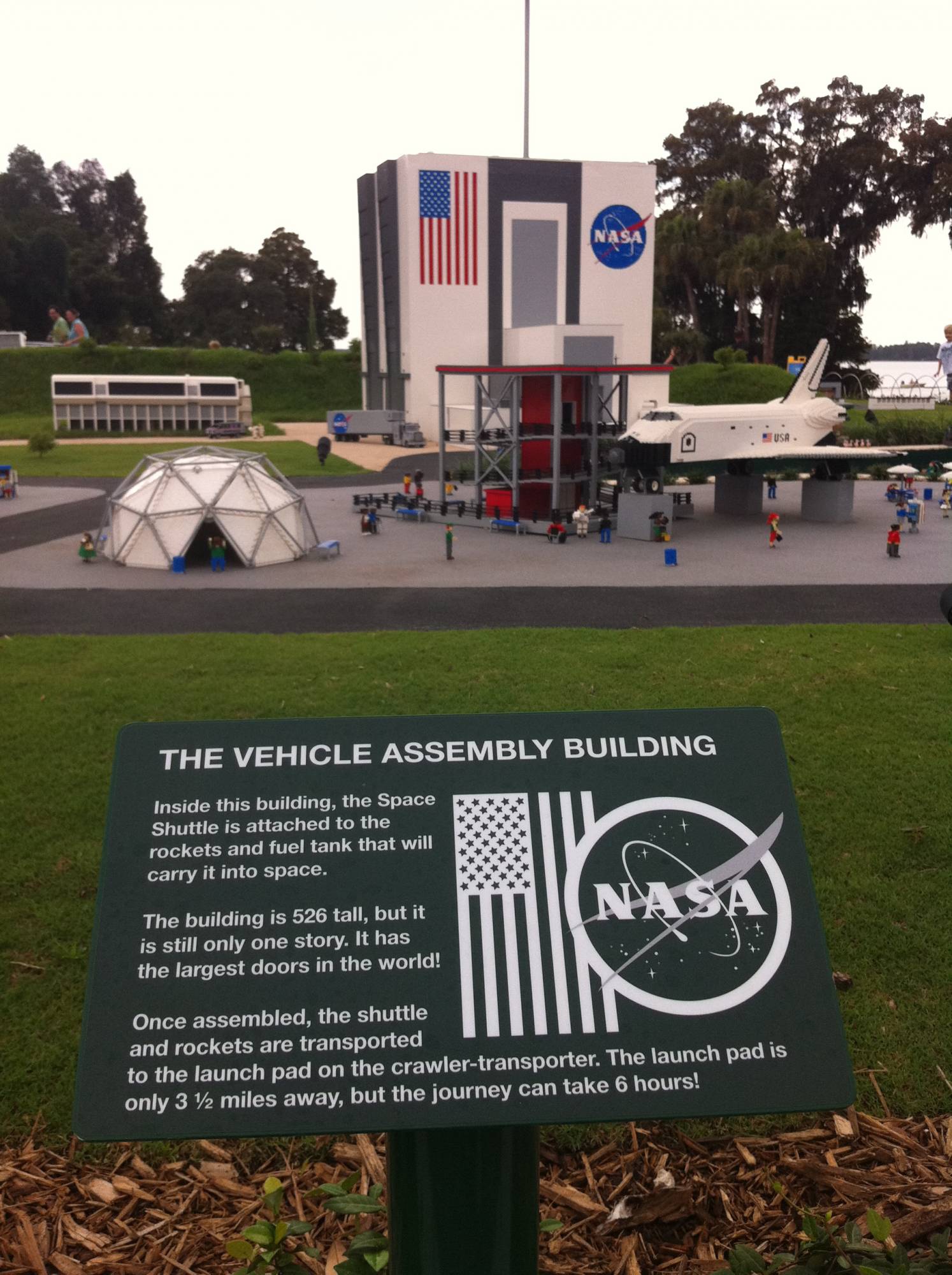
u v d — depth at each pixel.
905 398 108.44
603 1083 4.10
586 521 39.38
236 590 29.14
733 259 110.88
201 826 4.56
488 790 4.67
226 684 18.86
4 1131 7.62
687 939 4.40
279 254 153.12
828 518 44.66
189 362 113.50
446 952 4.34
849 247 126.69
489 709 17.50
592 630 23.11
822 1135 7.07
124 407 87.75
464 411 77.38
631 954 4.36
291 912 4.39
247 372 114.50
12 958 10.16
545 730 4.81
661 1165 6.74
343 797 4.64
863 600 27.22
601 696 18.09
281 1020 4.18
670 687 18.55
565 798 4.66
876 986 9.62
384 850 4.54
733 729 4.86
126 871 4.46
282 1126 3.99
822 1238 4.93
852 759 15.10
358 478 61.22
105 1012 4.18
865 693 18.22
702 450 43.38
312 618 25.34
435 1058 4.12
